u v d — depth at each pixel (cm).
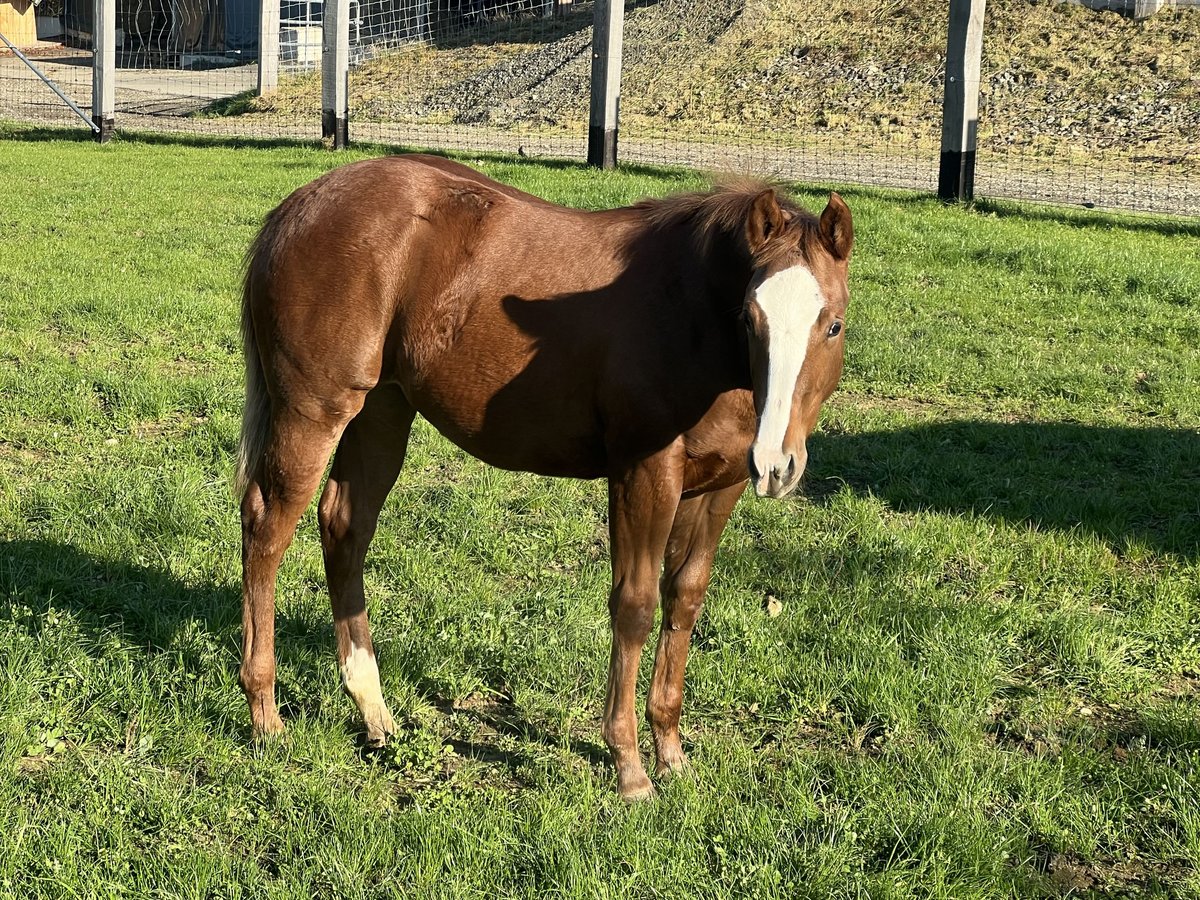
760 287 296
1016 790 369
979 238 1163
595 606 479
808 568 516
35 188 1394
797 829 344
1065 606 489
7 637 419
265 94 2684
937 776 365
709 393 331
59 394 698
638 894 315
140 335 835
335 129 1867
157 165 1636
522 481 620
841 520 571
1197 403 739
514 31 3059
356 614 399
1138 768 375
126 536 518
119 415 677
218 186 1441
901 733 402
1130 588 506
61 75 3125
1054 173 1722
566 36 2909
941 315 945
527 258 359
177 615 454
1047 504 590
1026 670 450
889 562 525
